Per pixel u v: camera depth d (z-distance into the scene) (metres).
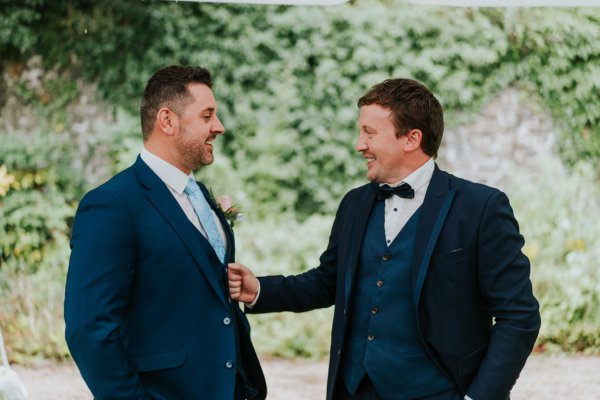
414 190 2.40
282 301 2.68
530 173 7.48
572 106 7.48
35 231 6.75
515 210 6.68
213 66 7.55
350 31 7.60
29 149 6.98
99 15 7.36
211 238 2.37
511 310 2.25
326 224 7.12
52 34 7.30
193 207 2.36
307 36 7.63
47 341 5.65
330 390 2.43
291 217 7.51
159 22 7.45
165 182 2.30
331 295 2.73
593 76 7.45
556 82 7.48
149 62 7.43
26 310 6.01
